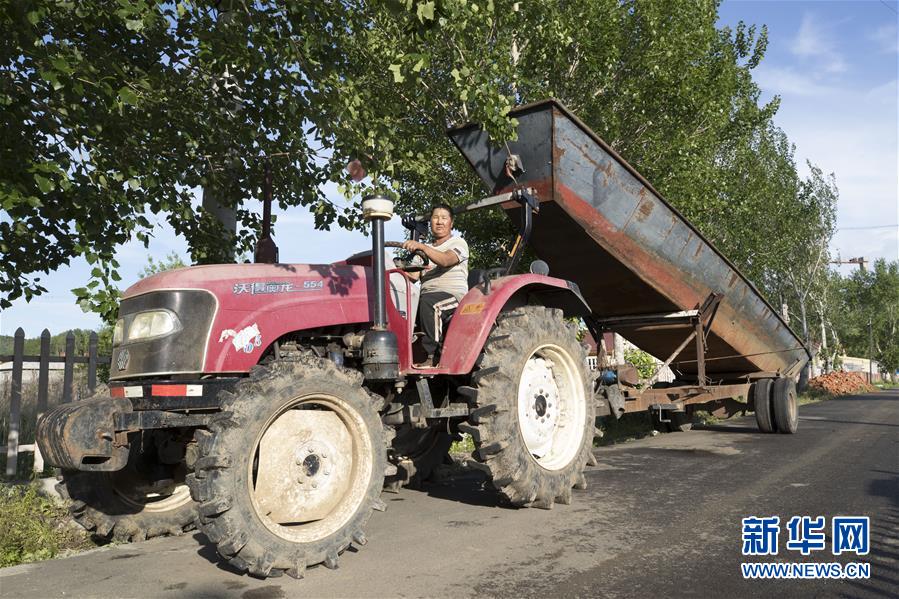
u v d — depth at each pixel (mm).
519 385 4641
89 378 6656
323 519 3516
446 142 11438
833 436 9156
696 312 7777
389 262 4582
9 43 4809
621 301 7762
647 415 10828
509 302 5406
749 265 20578
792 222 29281
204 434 3201
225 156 6668
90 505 3998
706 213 13695
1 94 4734
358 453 3664
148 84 5641
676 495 5059
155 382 3510
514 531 4074
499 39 10602
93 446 3178
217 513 3078
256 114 6707
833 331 50781
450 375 4824
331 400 3566
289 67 6371
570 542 3805
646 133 12977
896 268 69812
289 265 4020
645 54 12469
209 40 6070
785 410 9250
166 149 6223
